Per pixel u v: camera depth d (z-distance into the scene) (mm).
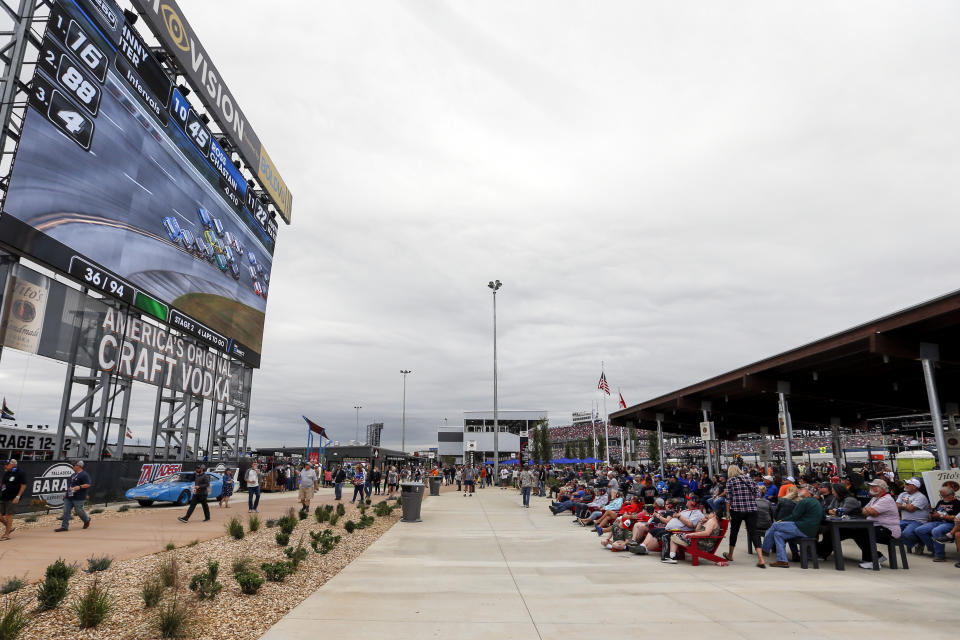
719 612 6398
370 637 5449
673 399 29297
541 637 5484
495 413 46281
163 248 24484
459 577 8523
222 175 30766
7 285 16328
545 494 32781
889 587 7727
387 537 13469
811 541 9344
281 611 6359
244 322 33750
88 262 19500
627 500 14898
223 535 11945
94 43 19906
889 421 41875
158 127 24188
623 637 5473
